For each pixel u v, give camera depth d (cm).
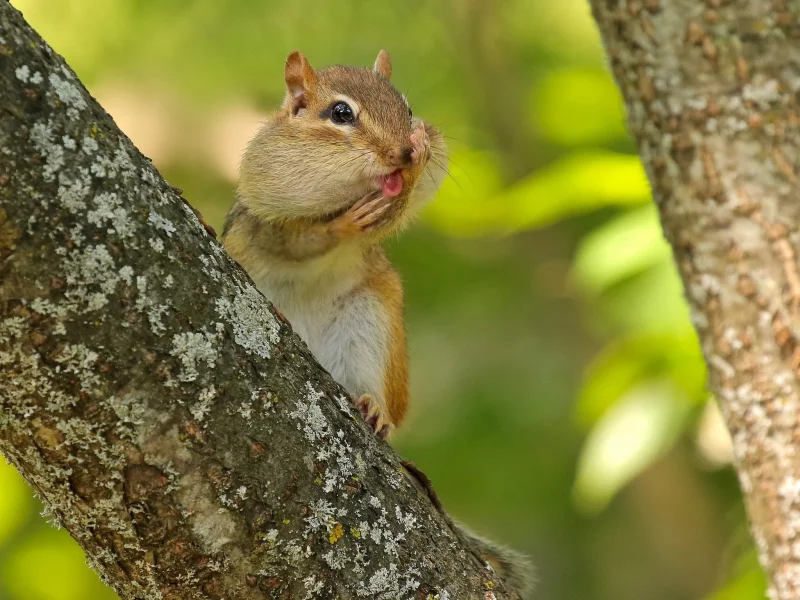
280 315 709
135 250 605
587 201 1291
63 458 611
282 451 664
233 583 660
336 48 1844
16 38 572
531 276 1822
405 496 743
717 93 916
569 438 1756
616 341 1453
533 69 1878
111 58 1777
